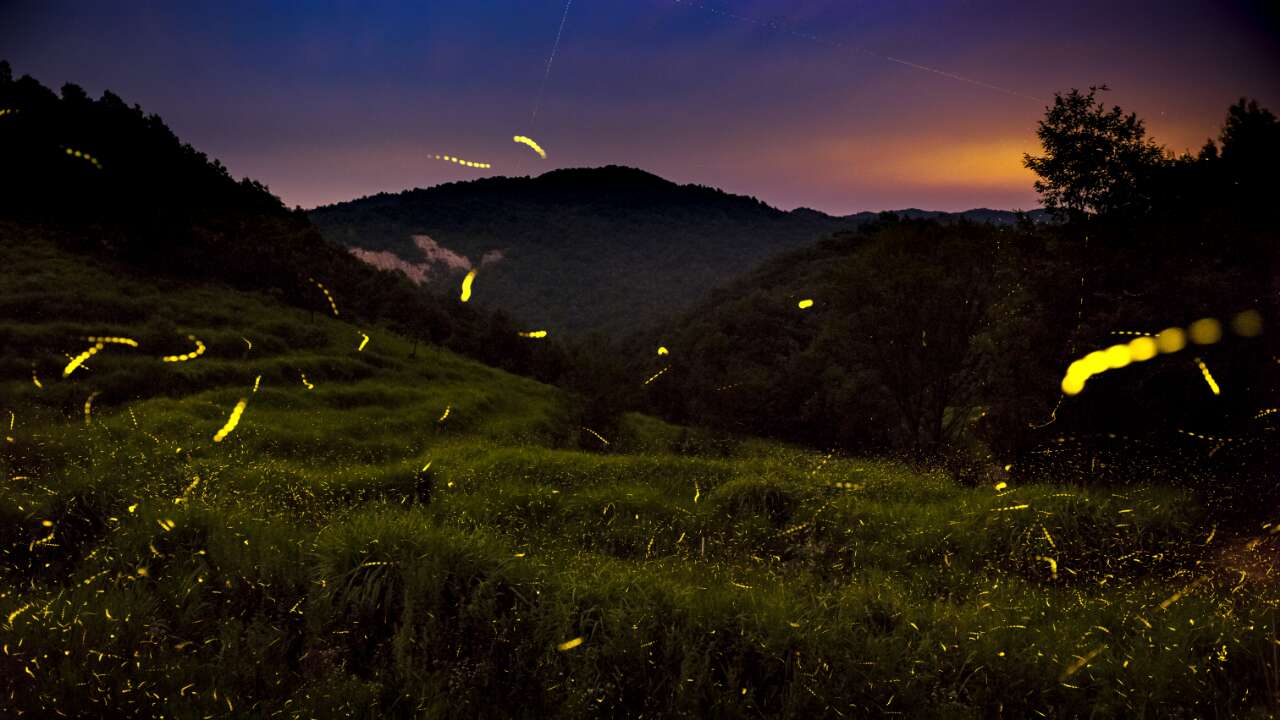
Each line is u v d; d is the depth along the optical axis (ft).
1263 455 24.40
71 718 10.89
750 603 13.99
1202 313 26.25
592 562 18.43
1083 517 21.34
